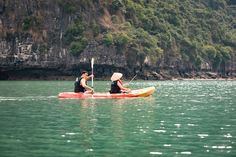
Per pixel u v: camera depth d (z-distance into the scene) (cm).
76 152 1400
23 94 4166
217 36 16162
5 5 11275
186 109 2766
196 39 15012
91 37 11569
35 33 11319
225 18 17662
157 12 14362
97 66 11356
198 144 1545
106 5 12469
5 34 11112
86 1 11994
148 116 2347
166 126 1958
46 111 2575
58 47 11412
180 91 5188
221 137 1683
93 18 12012
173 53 13350
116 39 11456
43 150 1427
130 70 11694
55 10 11644
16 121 2105
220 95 4338
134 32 12319
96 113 2483
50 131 1797
